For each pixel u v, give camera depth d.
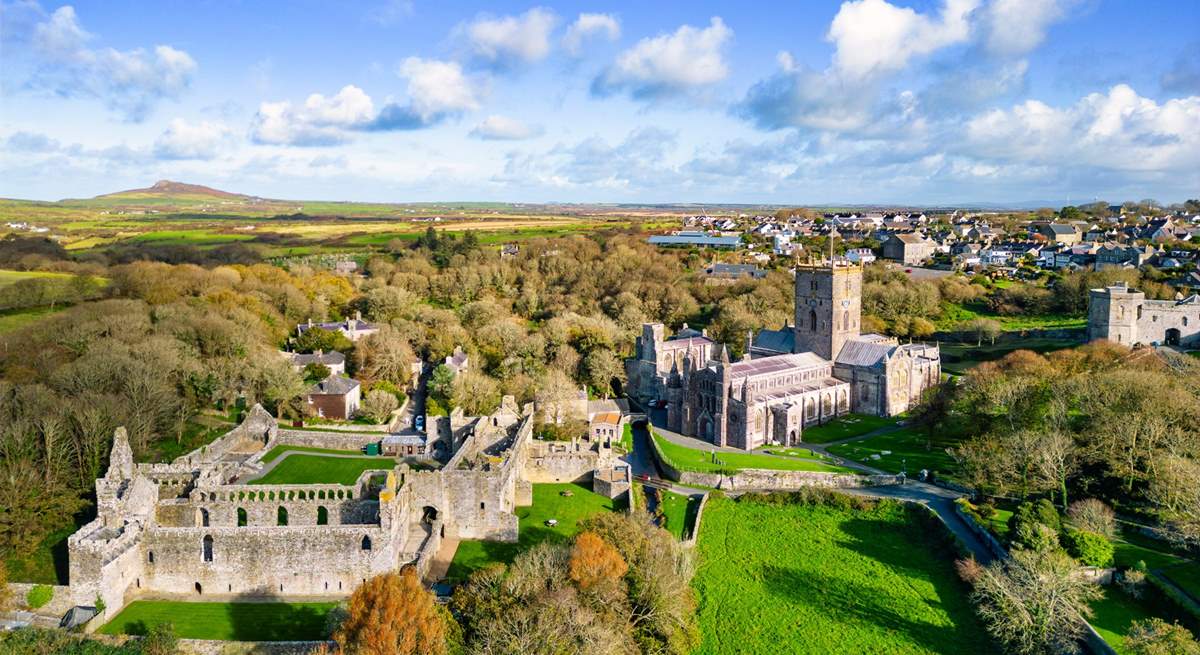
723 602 102.00
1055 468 118.50
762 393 167.12
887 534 121.00
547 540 95.50
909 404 185.12
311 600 91.25
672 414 173.00
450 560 103.31
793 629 95.75
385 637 67.88
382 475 110.25
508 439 143.50
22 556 94.06
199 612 87.88
